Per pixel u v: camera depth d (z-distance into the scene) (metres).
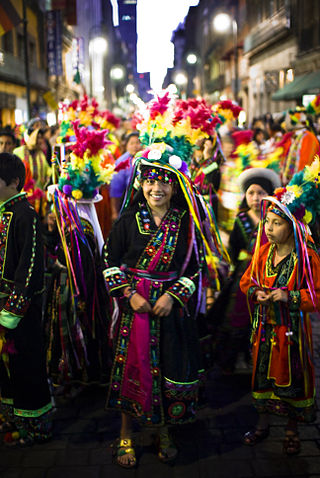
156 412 3.00
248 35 36.03
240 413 3.64
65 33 37.53
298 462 3.09
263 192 3.83
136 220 3.07
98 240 3.84
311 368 3.09
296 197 2.99
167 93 3.14
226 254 3.81
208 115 3.36
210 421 3.55
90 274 3.71
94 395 3.92
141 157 2.99
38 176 7.01
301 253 2.97
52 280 3.83
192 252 3.12
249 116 36.88
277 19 28.59
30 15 31.66
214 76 55.12
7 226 3.05
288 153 7.47
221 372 4.25
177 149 3.12
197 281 3.09
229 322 4.06
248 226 3.96
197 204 3.17
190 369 3.03
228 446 3.26
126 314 3.07
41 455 3.19
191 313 3.10
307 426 3.43
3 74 25.31
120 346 3.07
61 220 3.65
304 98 5.87
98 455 3.19
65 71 39.69
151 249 3.02
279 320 3.05
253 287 3.18
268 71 30.53
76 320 3.69
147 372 2.98
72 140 3.92
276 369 3.07
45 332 3.84
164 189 2.97
